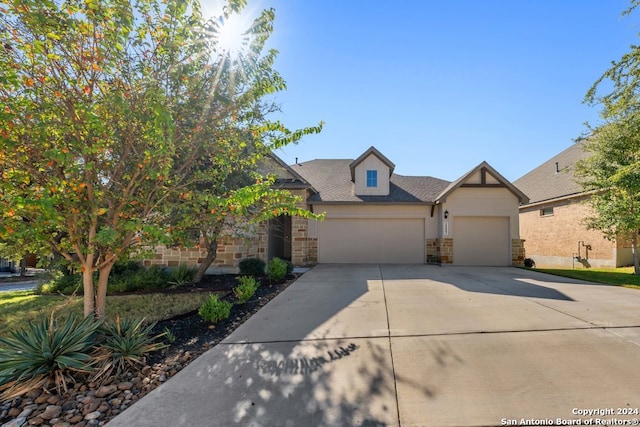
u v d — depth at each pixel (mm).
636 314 5688
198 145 4918
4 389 3324
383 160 16281
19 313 7102
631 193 9781
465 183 14844
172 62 4223
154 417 2889
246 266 11773
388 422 2768
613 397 3082
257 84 4785
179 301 7855
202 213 5320
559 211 18500
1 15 3459
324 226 16031
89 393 3340
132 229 4043
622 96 8180
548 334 4715
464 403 3037
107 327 4395
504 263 14648
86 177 4180
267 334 5102
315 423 2768
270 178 5652
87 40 3791
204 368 3895
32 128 3602
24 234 3695
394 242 15930
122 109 3859
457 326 5207
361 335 4914
